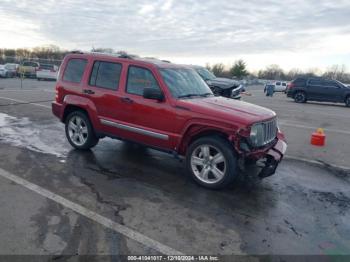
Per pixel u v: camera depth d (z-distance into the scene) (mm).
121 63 5559
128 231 3412
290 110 16141
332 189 4977
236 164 4473
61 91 6312
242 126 4312
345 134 9727
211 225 3637
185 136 4859
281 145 5168
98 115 5773
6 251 2967
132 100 5270
